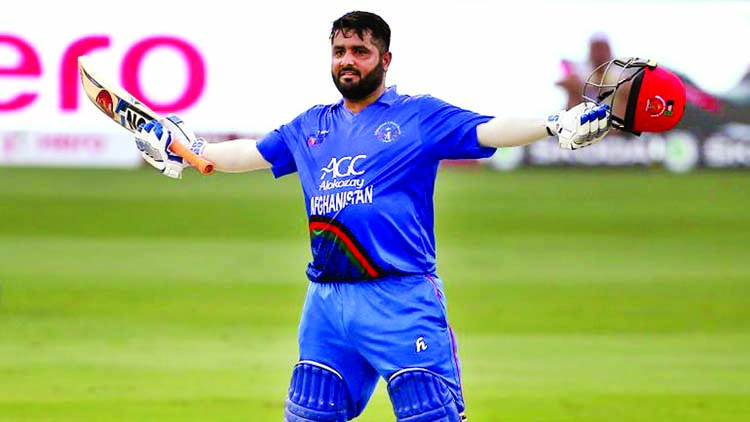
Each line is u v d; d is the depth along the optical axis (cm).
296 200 5400
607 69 1580
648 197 5628
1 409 2417
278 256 4178
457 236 4591
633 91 1544
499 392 2580
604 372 2767
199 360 2842
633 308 3478
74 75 5944
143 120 1828
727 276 3953
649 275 3947
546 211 5188
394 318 1605
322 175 1645
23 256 4112
